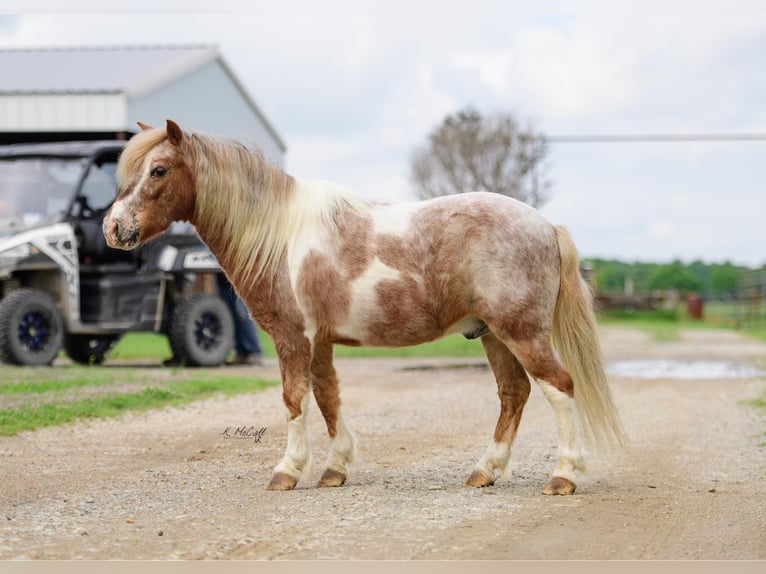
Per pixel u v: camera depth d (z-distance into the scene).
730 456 8.41
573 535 5.46
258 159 6.77
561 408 6.51
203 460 7.91
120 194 6.71
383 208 6.75
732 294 60.38
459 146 32.03
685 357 22.44
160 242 15.22
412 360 19.53
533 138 31.02
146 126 7.14
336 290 6.53
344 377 15.36
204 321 15.93
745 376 16.98
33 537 5.32
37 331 14.28
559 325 6.67
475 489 6.73
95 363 16.39
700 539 5.45
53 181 14.94
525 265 6.45
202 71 24.19
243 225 6.66
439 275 6.50
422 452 8.45
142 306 15.14
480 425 10.20
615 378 16.39
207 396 11.80
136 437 8.99
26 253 14.04
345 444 6.94
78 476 7.14
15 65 22.81
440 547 5.18
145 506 6.13
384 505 6.17
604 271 65.12
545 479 7.18
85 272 14.99
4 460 7.71
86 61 23.28
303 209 6.67
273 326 6.66
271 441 8.89
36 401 10.39
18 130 20.80
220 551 5.06
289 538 5.32
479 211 6.51
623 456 8.23
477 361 19.27
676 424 10.56
